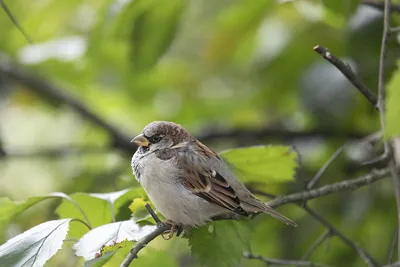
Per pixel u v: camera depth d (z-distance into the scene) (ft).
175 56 49.44
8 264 21.24
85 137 52.54
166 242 34.50
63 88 51.13
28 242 21.81
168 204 26.53
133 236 21.57
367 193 37.14
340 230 37.11
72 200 24.34
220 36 44.04
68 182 44.73
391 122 17.70
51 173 49.03
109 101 53.01
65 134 54.60
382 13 35.37
